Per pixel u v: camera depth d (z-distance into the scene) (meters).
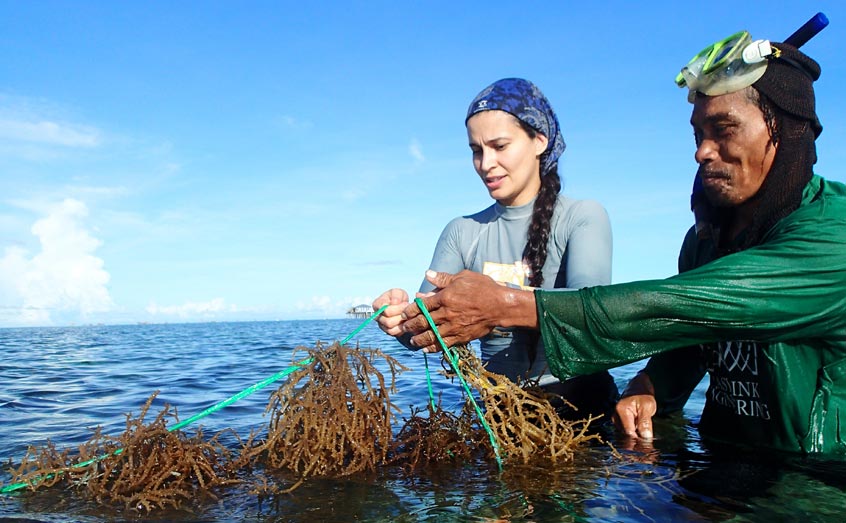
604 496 0.72
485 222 1.28
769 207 0.87
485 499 0.72
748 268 0.81
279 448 0.88
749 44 0.83
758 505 0.68
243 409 1.47
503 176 1.16
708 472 0.81
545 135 1.18
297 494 0.74
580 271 1.07
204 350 4.55
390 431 0.89
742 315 0.81
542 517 0.66
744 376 0.92
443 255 1.31
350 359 0.89
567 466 0.86
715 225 0.97
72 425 1.34
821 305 0.80
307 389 0.87
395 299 0.98
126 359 3.59
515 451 0.91
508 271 1.19
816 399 0.86
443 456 0.91
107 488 0.77
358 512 0.68
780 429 0.89
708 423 1.03
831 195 0.85
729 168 0.89
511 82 1.16
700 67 0.87
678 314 0.82
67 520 0.67
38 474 0.79
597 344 0.85
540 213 1.17
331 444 0.84
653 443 0.99
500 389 0.92
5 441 1.14
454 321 0.88
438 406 0.98
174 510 0.70
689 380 1.13
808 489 0.73
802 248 0.80
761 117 0.85
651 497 0.72
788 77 0.84
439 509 0.68
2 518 0.68
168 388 2.08
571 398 1.18
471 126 1.17
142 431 0.78
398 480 0.80
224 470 0.84
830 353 0.84
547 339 0.86
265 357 3.70
